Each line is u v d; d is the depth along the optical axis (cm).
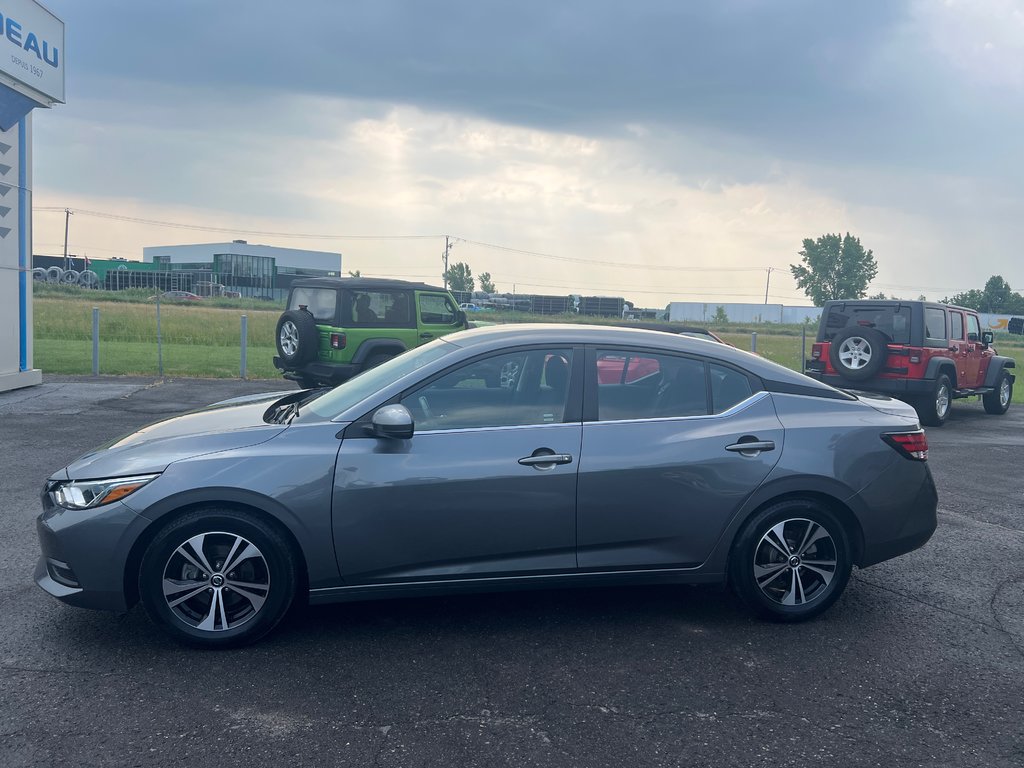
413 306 1318
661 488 433
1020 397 1984
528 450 423
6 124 1260
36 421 1060
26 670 377
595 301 5791
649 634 438
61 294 4072
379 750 317
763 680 386
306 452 407
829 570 457
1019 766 319
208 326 2645
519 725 338
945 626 459
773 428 452
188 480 394
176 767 302
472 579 423
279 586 407
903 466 465
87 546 390
